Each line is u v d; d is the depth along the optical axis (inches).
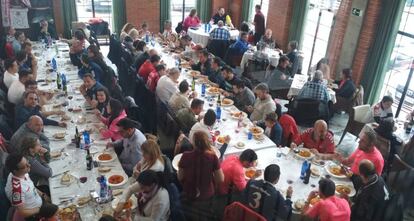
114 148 184.7
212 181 160.4
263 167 179.2
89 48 285.9
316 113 264.2
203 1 512.4
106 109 213.5
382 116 254.2
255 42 449.7
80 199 145.8
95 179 159.3
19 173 138.6
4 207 140.6
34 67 273.4
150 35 405.4
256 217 137.6
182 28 469.4
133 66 314.0
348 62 342.3
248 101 251.9
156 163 155.6
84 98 239.3
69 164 169.0
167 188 148.9
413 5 291.4
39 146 162.9
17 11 412.2
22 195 138.6
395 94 315.6
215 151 175.0
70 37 451.2
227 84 286.4
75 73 289.1
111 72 283.1
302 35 411.8
